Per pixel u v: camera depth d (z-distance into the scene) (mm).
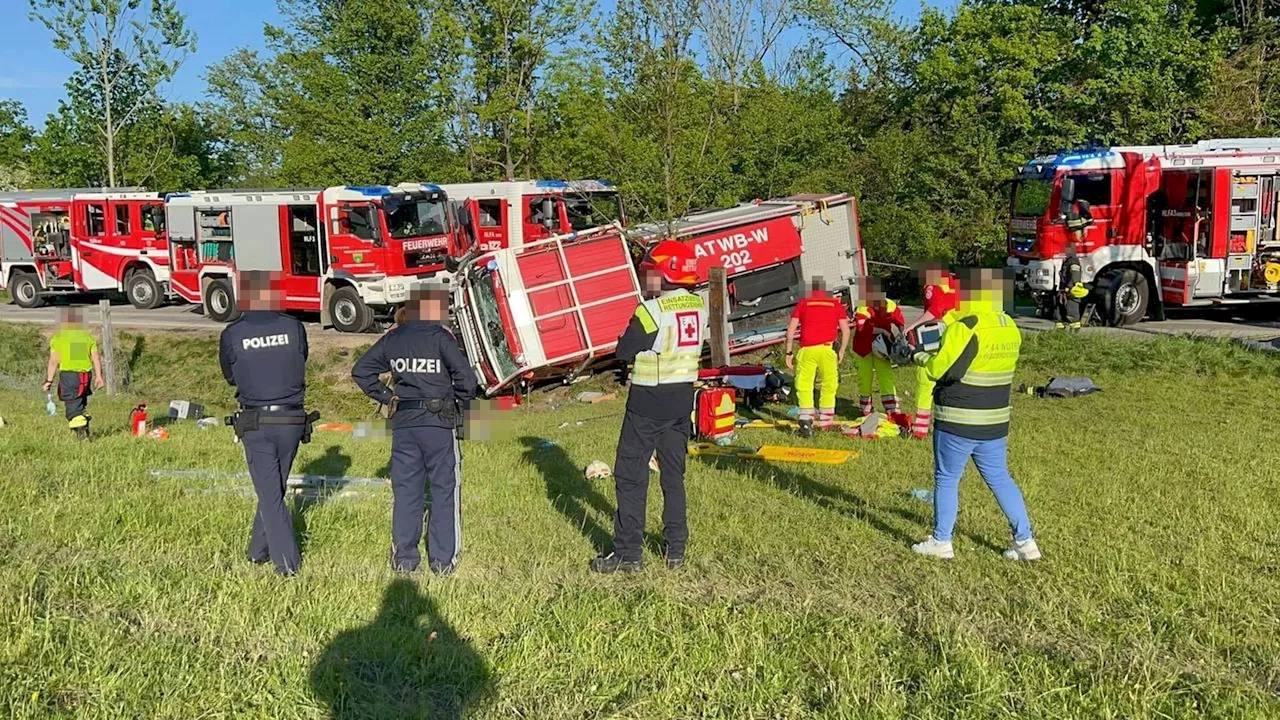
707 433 10117
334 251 20953
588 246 16641
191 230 23672
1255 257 18234
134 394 19453
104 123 33562
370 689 4320
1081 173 18484
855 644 4691
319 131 32406
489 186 23219
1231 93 25094
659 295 5988
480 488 8406
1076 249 18547
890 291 23938
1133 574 5738
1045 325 18875
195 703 4113
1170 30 26000
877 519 7117
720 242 17141
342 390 18484
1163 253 18594
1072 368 14617
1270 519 6848
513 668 4535
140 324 23188
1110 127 25109
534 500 7973
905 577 5762
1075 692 4246
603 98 19359
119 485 8070
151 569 5762
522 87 29922
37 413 14344
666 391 5926
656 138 17891
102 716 3951
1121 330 17656
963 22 24375
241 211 22422
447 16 29688
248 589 5406
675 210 17422
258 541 6051
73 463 9008
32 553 5996
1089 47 24812
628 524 5992
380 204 20422
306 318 24250
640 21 17969
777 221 17531
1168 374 14086
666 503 6121
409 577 5742
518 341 16266
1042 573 5781
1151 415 11469
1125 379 13891
